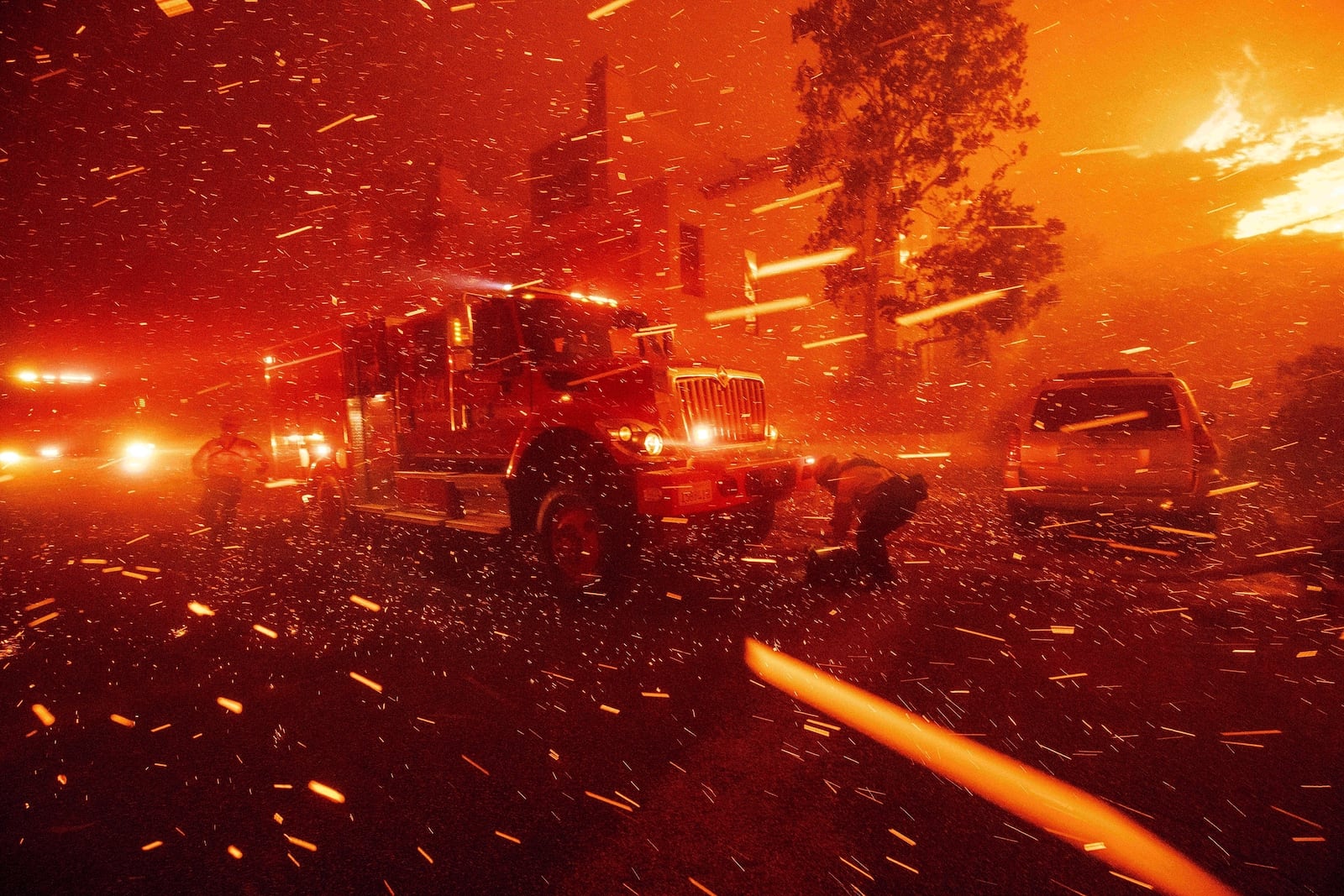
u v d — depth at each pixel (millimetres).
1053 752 2953
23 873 2287
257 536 9133
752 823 2471
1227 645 4199
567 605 5531
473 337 6570
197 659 4328
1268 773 2742
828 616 4969
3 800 2752
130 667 4215
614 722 3342
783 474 6383
